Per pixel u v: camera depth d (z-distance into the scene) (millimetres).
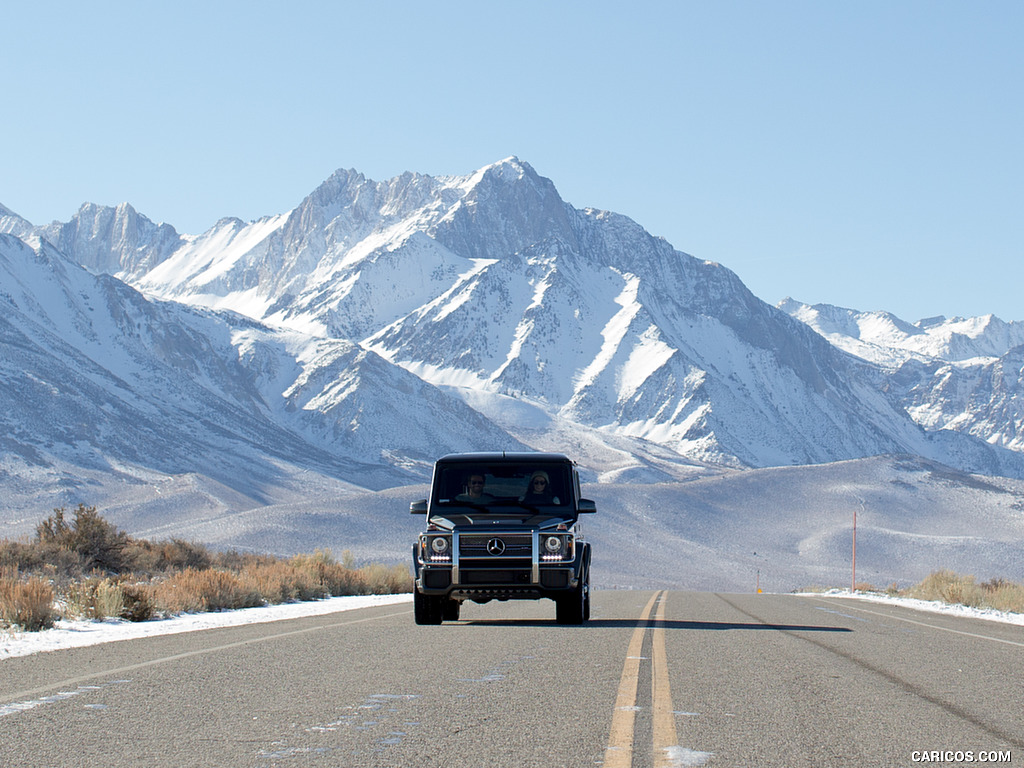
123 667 13992
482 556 20719
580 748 9227
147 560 42031
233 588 29062
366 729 9961
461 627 20594
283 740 9469
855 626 22797
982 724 10688
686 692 12305
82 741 9359
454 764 8609
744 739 9711
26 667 13953
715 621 23406
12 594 20547
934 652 17266
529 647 16719
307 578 36781
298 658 15109
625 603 31281
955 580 47500
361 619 23031
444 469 22031
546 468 21922
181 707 11047
